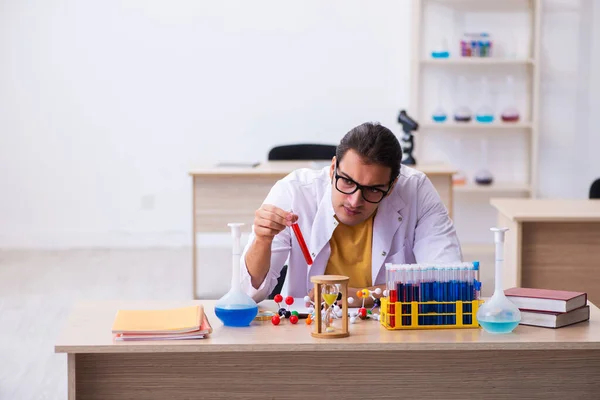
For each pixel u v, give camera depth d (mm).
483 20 6215
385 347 1877
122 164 6430
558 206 3775
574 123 6336
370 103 6422
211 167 4715
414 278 2006
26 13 6242
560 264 3561
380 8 6332
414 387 1978
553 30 6246
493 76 6270
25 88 6305
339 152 2168
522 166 6375
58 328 4289
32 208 6418
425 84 6285
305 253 2186
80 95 6340
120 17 6297
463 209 6445
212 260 6051
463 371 1976
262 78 6398
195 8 6324
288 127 6445
